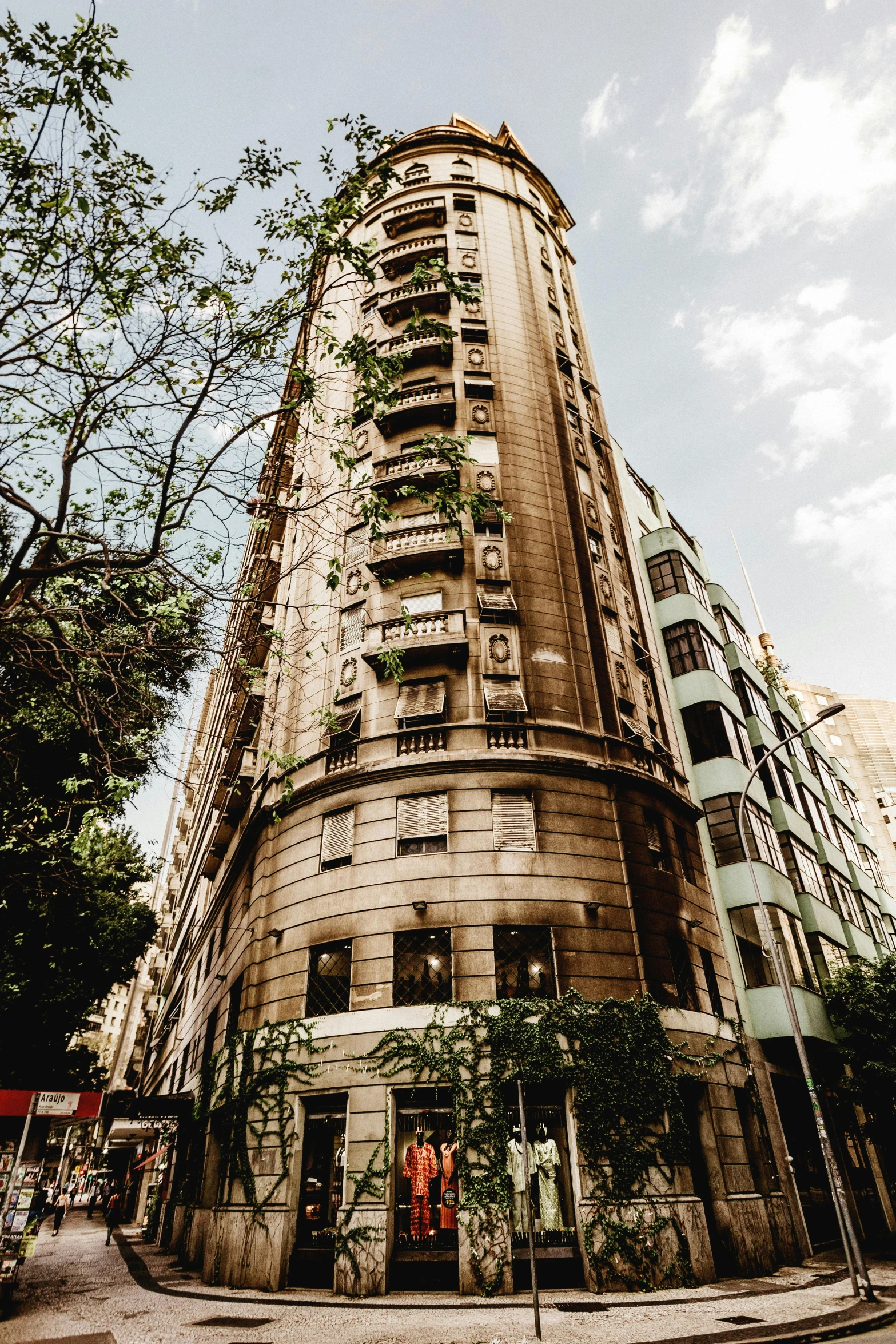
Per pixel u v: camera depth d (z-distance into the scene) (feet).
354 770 58.18
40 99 25.20
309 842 58.34
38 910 52.39
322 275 31.89
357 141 31.76
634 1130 45.75
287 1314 37.22
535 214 97.25
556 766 57.26
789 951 68.90
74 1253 74.02
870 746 340.39
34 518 25.21
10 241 25.49
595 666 66.74
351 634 67.72
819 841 94.99
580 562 71.87
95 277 26.21
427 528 67.05
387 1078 46.60
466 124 112.06
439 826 54.60
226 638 30.73
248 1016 56.59
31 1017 63.77
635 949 53.21
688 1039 52.31
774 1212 53.67
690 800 71.72
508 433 74.49
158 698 32.37
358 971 50.70
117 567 27.71
